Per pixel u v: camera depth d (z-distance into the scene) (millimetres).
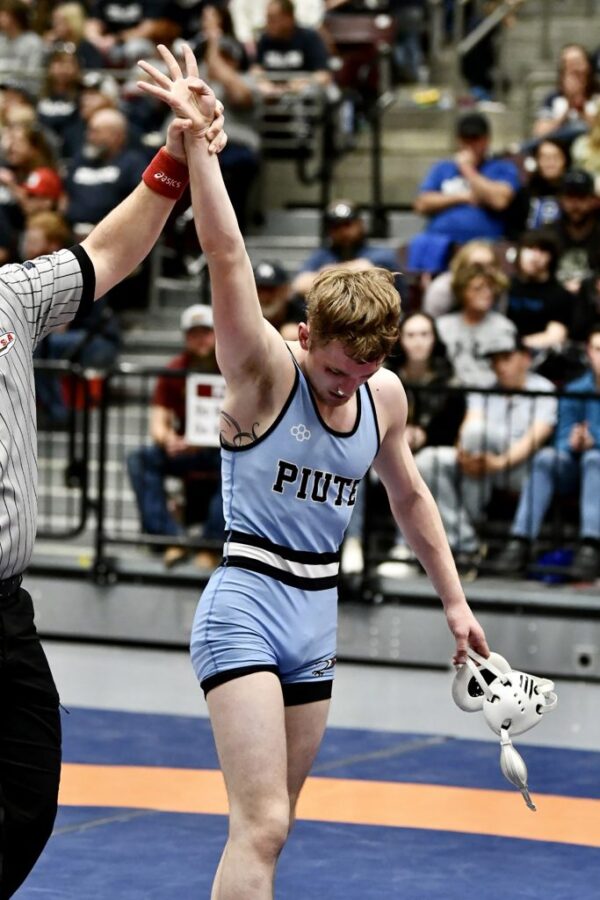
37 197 15391
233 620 5176
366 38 20312
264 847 4988
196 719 10102
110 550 13117
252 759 5031
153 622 12102
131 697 10617
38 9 19891
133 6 19469
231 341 5066
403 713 10367
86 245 5414
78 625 12227
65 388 12984
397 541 12227
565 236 13852
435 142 19469
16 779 5227
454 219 14812
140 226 5406
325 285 5000
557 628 11383
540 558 11750
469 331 12344
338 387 5082
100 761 9047
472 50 20875
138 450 12305
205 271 15555
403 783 8773
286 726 5348
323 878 7176
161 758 9172
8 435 5066
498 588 11539
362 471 5344
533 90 19859
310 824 7988
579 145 15414
